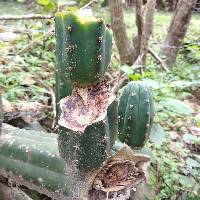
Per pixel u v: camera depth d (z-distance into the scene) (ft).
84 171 1.23
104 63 1.12
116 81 2.79
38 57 3.03
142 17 3.15
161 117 2.50
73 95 1.20
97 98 1.18
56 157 1.38
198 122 2.30
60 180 1.35
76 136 1.16
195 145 2.49
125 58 3.19
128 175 1.31
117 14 3.05
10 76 2.52
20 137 1.54
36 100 2.39
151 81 2.31
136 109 1.60
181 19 3.96
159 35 5.41
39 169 1.41
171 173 2.16
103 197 1.31
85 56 1.06
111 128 1.23
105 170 1.27
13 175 1.49
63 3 3.07
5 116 1.95
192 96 3.37
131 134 1.63
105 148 1.19
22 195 1.66
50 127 2.20
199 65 4.13
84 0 3.64
